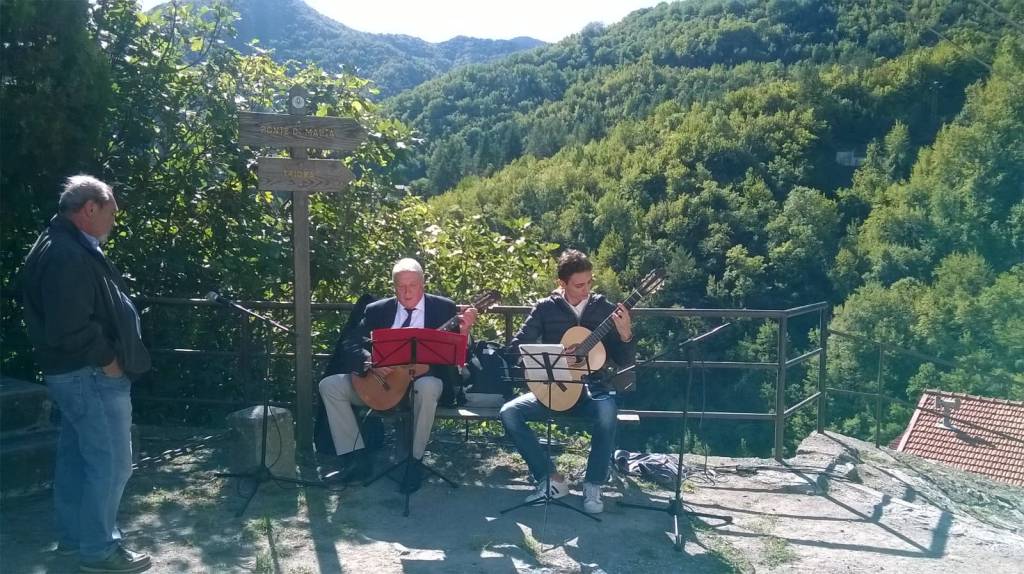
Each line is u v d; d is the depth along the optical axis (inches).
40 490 194.5
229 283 291.6
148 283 289.9
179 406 288.8
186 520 183.9
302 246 231.6
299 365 233.6
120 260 283.6
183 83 296.4
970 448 658.8
